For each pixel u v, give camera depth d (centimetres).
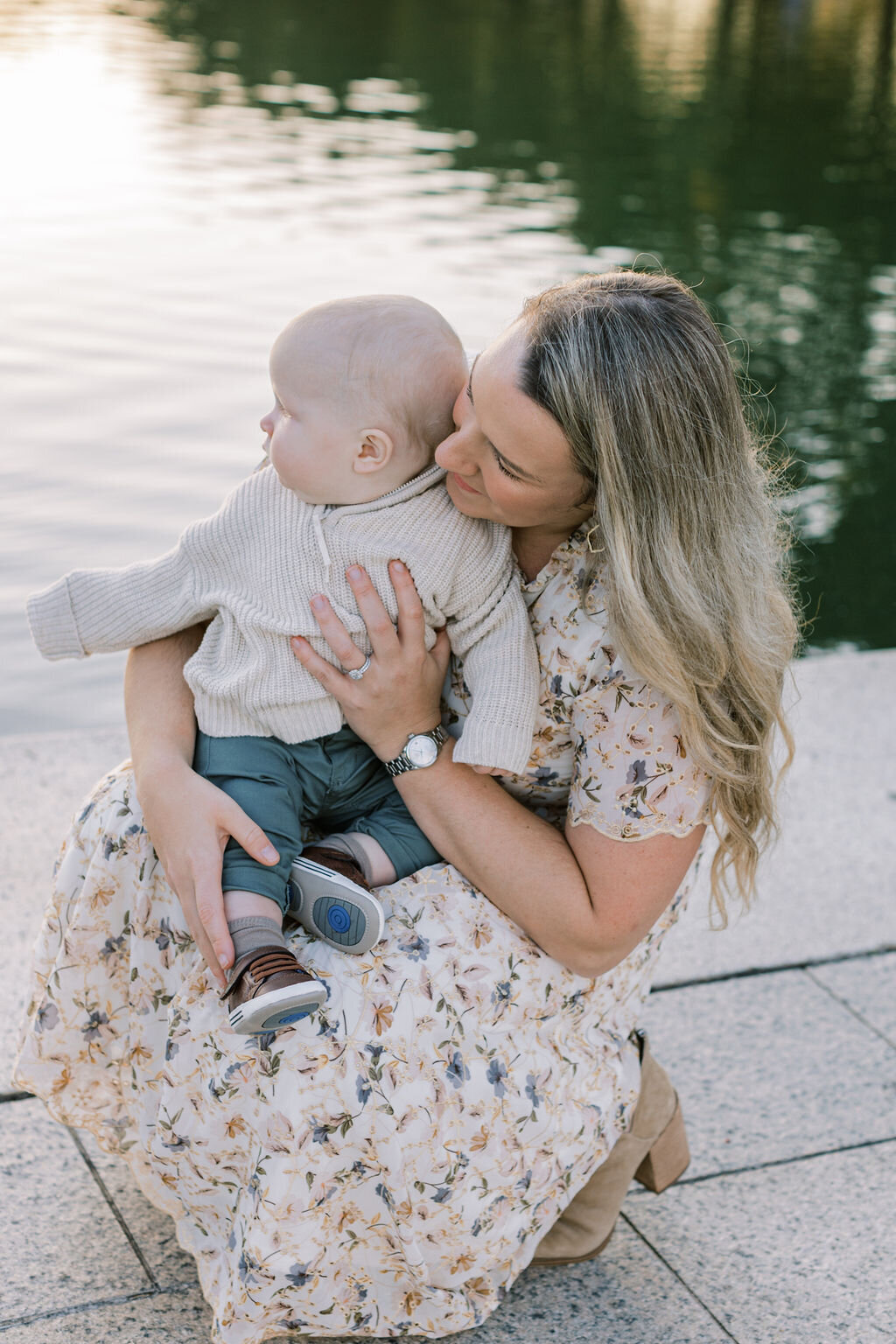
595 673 182
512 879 181
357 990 176
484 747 180
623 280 172
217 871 177
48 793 316
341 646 181
